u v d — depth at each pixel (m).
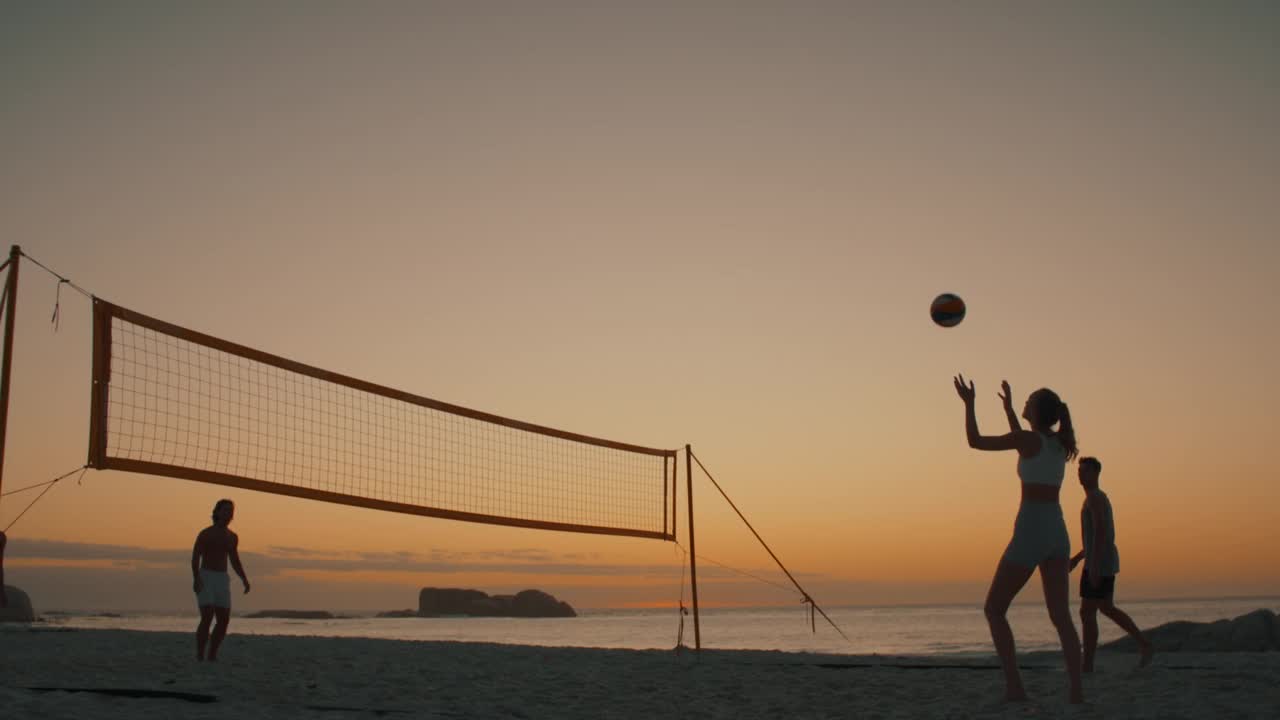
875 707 4.68
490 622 61.91
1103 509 5.38
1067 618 4.02
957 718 4.04
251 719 4.05
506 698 5.23
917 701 4.86
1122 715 3.88
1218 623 9.90
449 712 4.61
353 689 5.57
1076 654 4.01
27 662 7.12
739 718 4.45
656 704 4.95
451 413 8.02
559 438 8.77
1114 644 10.05
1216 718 3.83
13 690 4.63
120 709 4.16
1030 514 3.97
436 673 6.53
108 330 5.63
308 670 6.65
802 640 26.20
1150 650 5.46
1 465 5.27
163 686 5.43
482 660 7.69
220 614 7.21
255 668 6.75
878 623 50.25
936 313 5.55
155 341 6.00
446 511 7.80
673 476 8.94
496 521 8.12
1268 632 9.46
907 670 6.60
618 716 4.53
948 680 5.82
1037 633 27.02
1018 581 4.08
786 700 5.06
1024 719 3.88
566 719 4.45
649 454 9.05
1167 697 4.41
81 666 6.81
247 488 6.54
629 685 5.82
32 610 28.16
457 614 86.75
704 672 6.59
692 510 8.56
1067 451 4.00
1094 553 5.33
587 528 8.43
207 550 7.22
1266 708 4.04
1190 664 6.37
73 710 4.04
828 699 5.06
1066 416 3.99
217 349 6.32
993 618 4.23
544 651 9.05
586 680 6.11
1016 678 4.24
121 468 5.66
